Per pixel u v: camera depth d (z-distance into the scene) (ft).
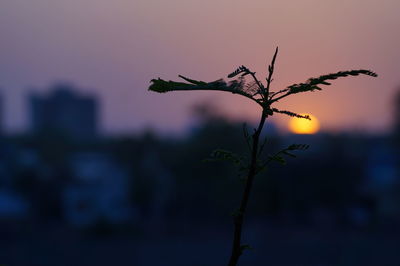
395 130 415.44
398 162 343.05
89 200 314.35
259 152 6.42
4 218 289.33
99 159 438.40
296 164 300.81
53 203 315.78
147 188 321.11
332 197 302.66
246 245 6.30
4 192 344.28
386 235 250.37
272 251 215.92
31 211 315.17
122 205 320.50
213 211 293.64
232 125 266.57
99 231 263.70
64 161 393.50
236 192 280.31
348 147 333.21
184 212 303.27
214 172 283.79
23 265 188.24
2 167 369.91
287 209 298.15
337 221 285.23
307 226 280.10
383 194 303.68
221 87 6.05
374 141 418.31
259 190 286.46
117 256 215.51
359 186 313.12
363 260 196.24
